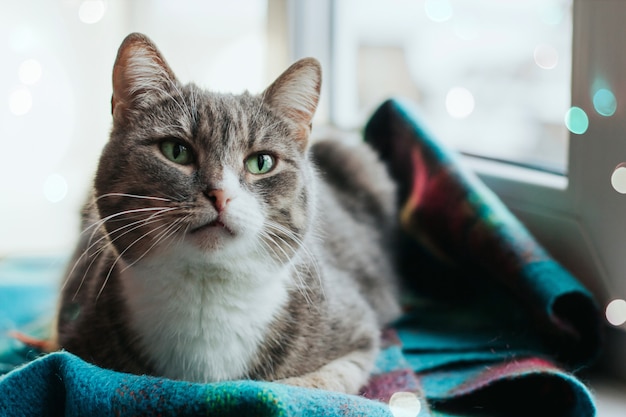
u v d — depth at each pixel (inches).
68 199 88.7
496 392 45.1
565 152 56.8
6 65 99.3
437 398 44.4
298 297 47.3
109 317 45.2
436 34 84.4
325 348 47.6
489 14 74.2
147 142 42.4
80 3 100.8
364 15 91.4
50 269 70.9
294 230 45.8
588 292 49.4
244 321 44.4
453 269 64.7
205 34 104.3
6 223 89.0
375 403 37.4
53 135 102.7
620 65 47.9
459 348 52.6
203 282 42.6
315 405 35.6
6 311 60.1
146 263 41.8
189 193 40.7
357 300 54.1
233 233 41.2
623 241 49.0
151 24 106.9
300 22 91.3
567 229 54.7
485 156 71.8
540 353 49.5
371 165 72.8
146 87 44.0
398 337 56.6
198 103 44.1
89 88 103.4
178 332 43.3
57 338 49.3
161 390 35.1
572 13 51.9
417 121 69.3
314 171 52.9
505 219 56.2
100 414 34.8
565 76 58.4
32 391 37.5
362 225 67.9
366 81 93.4
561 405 43.4
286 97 47.5
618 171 48.3
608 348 51.1
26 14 99.8
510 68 70.8
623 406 45.6
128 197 41.5
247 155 44.4
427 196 64.2
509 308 57.9
